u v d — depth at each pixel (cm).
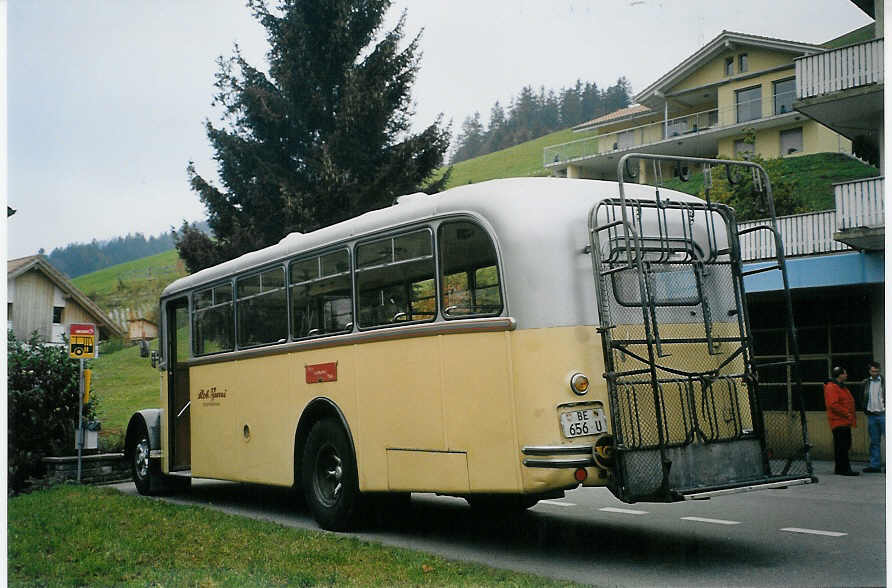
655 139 3962
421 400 800
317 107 2789
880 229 1534
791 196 2895
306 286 981
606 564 733
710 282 788
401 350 827
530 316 718
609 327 708
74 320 3047
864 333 1712
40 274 2878
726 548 800
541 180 777
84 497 1154
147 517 955
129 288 5153
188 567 692
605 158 4231
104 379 3353
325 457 938
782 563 728
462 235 776
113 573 681
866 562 730
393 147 2792
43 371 1572
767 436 776
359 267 894
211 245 2716
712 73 3638
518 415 716
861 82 1742
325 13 2822
